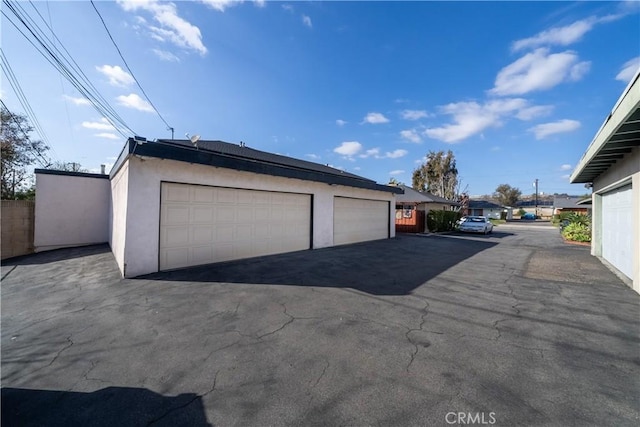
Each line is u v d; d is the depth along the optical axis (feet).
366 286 17.15
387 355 9.05
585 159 21.77
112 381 7.61
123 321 11.69
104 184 34.73
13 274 20.15
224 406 6.60
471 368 8.29
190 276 18.54
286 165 38.86
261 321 11.76
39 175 30.45
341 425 5.98
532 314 12.76
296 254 27.94
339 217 35.65
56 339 10.12
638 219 16.34
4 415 6.31
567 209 147.64
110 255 25.89
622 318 12.29
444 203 77.66
